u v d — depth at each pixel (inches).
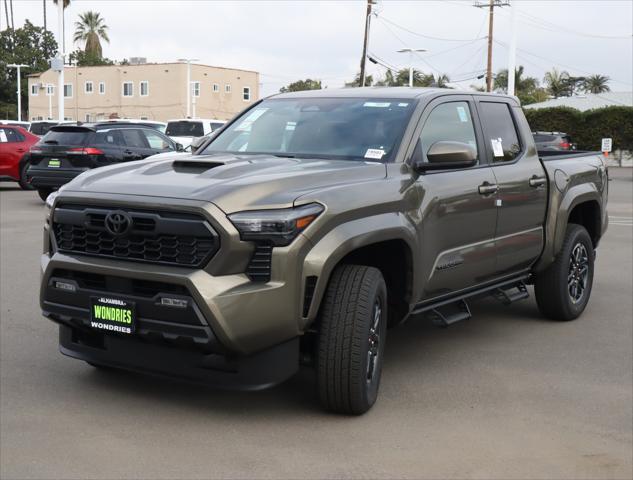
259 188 168.2
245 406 187.2
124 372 210.8
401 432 173.5
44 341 240.5
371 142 205.6
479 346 246.7
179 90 2490.2
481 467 156.3
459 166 204.8
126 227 167.6
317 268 167.3
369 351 180.1
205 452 160.7
